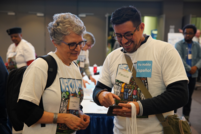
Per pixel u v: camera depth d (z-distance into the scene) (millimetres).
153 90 1123
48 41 6711
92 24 6902
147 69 1131
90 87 2676
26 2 6477
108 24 6805
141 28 1143
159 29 6867
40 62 1000
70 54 1052
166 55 1090
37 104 978
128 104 1029
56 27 999
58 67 1039
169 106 1012
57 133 1033
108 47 6832
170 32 6949
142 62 1149
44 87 995
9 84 1129
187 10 7098
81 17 6875
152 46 1149
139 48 1173
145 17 7098
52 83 1007
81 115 1163
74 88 1099
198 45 3348
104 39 6973
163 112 1038
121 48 1298
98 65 7078
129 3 6887
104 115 1879
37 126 1016
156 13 7047
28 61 2902
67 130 1057
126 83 1178
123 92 1174
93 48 6996
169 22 6949
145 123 1129
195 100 4797
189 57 3297
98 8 6836
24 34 6582
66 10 6723
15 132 1655
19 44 2922
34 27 6602
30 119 948
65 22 987
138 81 1145
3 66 1468
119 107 1040
